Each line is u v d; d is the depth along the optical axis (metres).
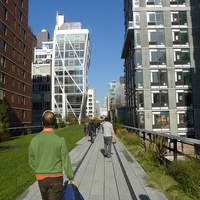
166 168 8.48
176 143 8.41
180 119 42.62
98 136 28.28
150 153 10.62
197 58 43.88
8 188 6.74
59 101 114.25
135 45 44.38
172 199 5.84
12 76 47.94
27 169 9.31
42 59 131.75
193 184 6.08
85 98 119.25
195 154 7.05
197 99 42.97
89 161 11.22
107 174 8.59
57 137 4.01
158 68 43.69
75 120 96.88
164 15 44.84
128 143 17.41
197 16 44.66
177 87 43.22
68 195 3.79
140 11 45.19
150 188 6.56
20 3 52.81
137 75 43.69
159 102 43.00
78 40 119.56
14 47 49.16
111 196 6.19
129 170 8.90
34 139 4.02
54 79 115.44
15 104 49.06
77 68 116.62
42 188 3.93
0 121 25.61
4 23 44.62
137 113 42.91
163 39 44.44
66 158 3.97
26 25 56.09
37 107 112.31
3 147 17.67
